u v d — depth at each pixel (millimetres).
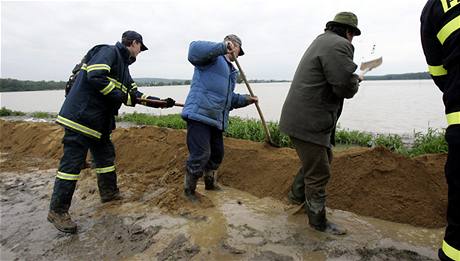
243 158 5320
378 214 3873
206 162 4293
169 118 12477
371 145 7688
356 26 3266
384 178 4082
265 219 3877
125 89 4312
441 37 1902
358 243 3297
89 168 6082
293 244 3307
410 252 3127
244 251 3203
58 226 3779
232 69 4461
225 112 4371
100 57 3877
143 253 3295
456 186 1833
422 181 3961
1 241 3727
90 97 3914
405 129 11031
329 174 3445
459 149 1802
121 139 6977
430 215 3703
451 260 1874
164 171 5777
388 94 34562
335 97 3256
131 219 4016
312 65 3209
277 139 7422
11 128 9367
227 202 4449
